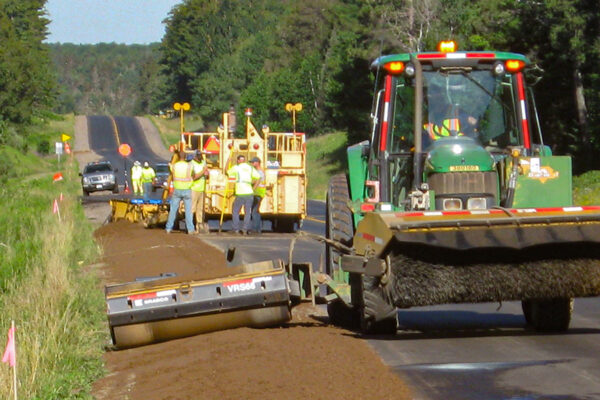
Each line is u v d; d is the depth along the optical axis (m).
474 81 22.47
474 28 99.94
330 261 23.33
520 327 22.86
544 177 20.80
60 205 56.00
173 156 52.50
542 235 18.78
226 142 55.34
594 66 88.56
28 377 17.70
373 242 19.23
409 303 19.20
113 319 20.09
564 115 96.62
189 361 18.64
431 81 22.50
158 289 20.28
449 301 19.38
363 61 133.62
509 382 16.45
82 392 17.36
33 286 25.69
